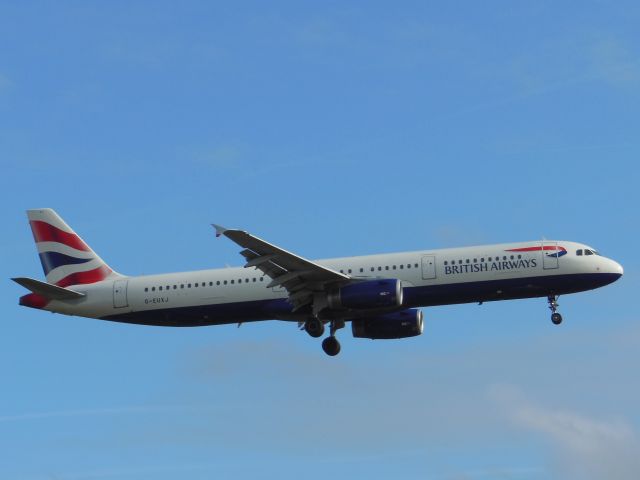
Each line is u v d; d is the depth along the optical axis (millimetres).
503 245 153000
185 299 160875
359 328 161500
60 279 168125
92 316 164625
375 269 154250
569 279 149875
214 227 138875
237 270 160500
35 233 170250
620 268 151000
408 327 160250
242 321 160750
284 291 157500
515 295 151625
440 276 152125
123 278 166250
